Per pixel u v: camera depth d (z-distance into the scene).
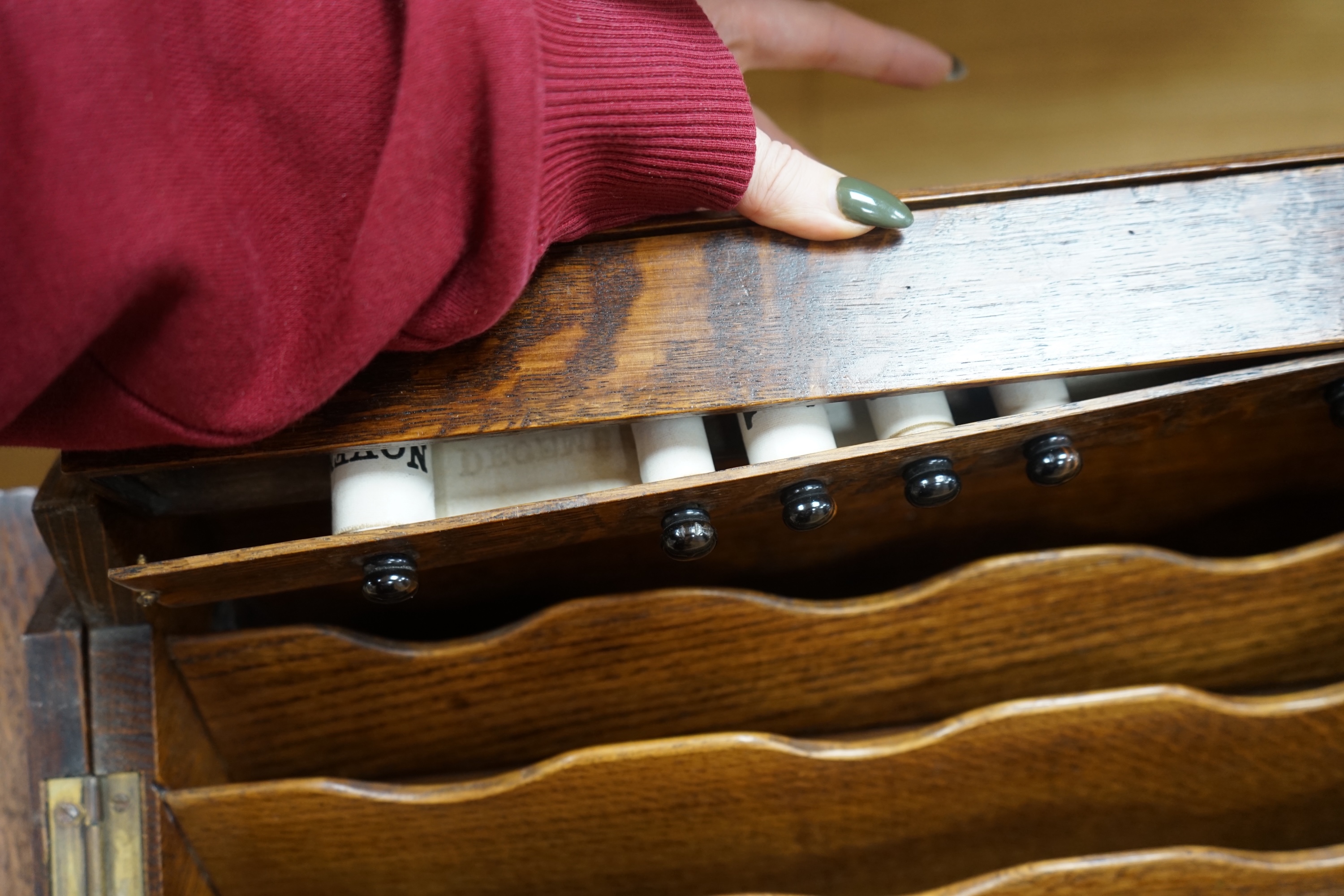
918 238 0.44
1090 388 0.48
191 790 0.45
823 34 0.64
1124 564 0.47
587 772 0.44
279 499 0.48
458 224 0.34
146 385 0.33
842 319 0.43
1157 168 0.45
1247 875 0.44
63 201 0.29
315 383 0.35
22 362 0.30
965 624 0.48
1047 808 0.49
